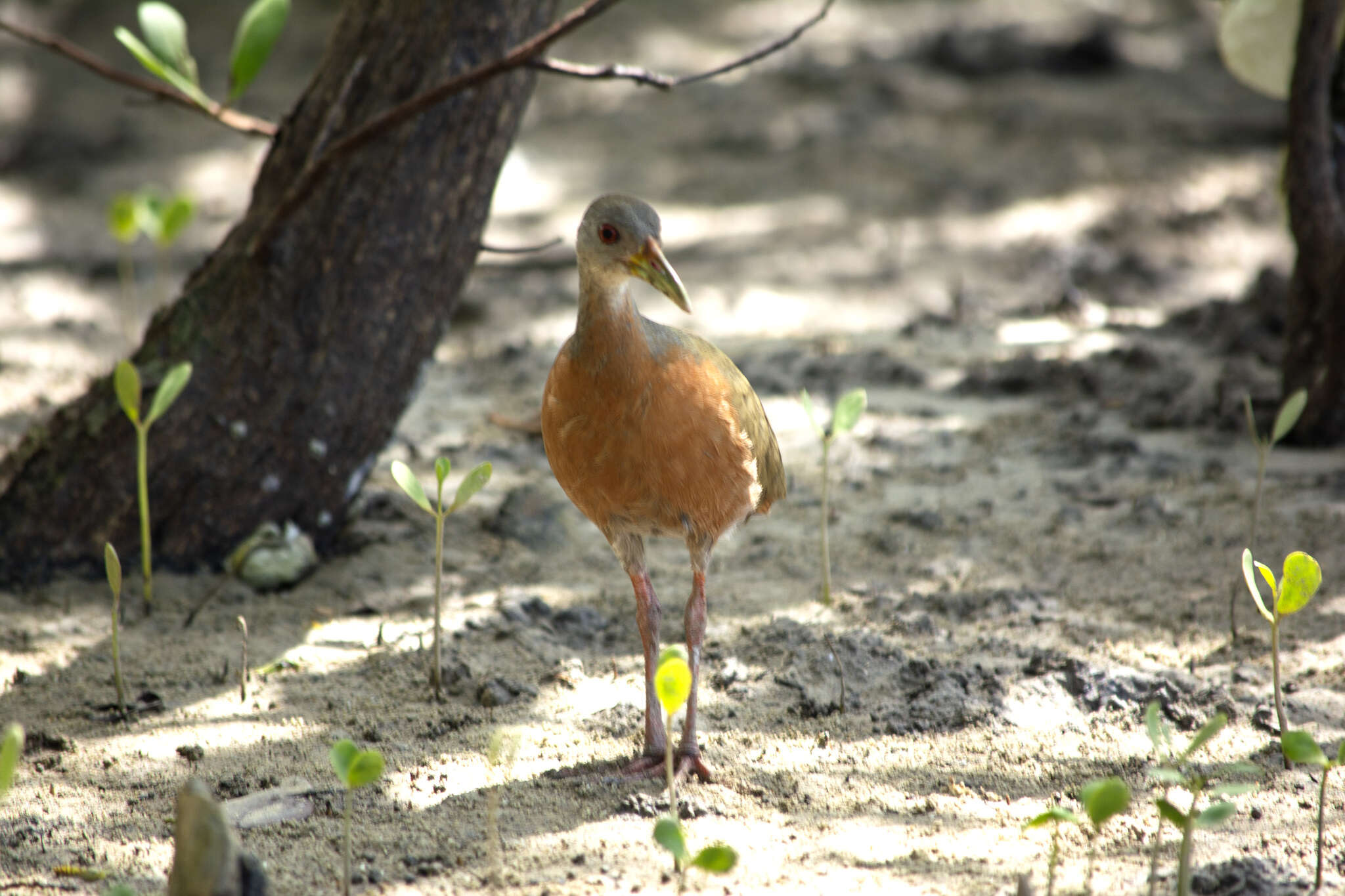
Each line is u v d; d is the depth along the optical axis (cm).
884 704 827
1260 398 1309
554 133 2583
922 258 1928
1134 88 2653
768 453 823
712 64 2922
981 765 748
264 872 589
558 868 638
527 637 924
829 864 638
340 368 1034
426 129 1020
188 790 537
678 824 588
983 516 1130
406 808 704
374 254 1027
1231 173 2183
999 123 2469
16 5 2930
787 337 1659
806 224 2078
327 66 1043
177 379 915
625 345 717
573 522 1161
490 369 1564
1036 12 3048
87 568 1003
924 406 1405
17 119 2541
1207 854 638
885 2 3212
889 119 2517
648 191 2272
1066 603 962
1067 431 1310
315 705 833
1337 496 1105
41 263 1961
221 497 1021
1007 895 602
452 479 1234
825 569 985
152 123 2633
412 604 989
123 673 873
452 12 1013
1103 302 1748
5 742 522
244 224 1045
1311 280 1187
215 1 3238
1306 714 784
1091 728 785
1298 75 1115
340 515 1073
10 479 1018
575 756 768
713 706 834
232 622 955
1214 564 1012
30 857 654
